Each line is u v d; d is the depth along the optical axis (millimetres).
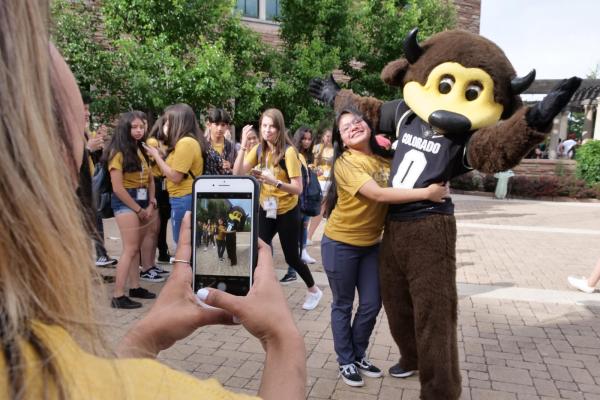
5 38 403
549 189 14523
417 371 3193
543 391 3076
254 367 3299
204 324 900
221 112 5371
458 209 12070
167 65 7695
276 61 9742
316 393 2990
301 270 4391
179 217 4312
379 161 2951
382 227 2961
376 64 11164
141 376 466
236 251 1208
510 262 6480
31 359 389
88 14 8086
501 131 2258
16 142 399
